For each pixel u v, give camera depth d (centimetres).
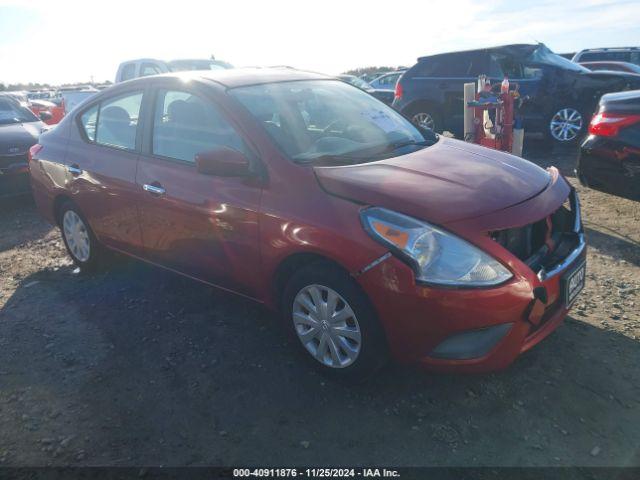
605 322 345
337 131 349
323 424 266
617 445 244
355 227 261
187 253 354
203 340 345
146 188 362
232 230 314
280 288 313
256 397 288
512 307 249
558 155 867
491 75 931
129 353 334
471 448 247
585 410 268
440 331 250
